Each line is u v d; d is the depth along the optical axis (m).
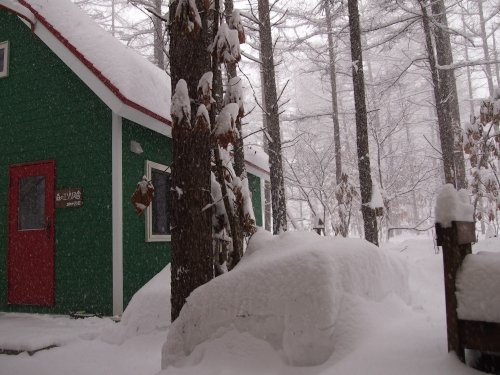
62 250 7.25
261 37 11.31
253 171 11.95
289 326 2.71
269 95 11.03
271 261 2.99
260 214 12.95
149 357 4.66
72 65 7.21
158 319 5.34
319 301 2.68
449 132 12.59
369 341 2.57
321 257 2.81
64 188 7.34
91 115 7.32
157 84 8.03
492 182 11.09
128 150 7.29
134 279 7.12
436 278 7.39
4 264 7.71
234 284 3.02
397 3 13.03
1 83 8.17
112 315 6.69
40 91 7.81
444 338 2.58
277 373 2.59
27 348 5.18
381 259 3.39
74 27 7.54
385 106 23.09
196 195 3.96
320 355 2.60
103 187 7.06
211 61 4.53
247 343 2.83
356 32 10.74
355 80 10.59
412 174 20.94
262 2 11.41
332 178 20.34
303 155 18.47
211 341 2.97
